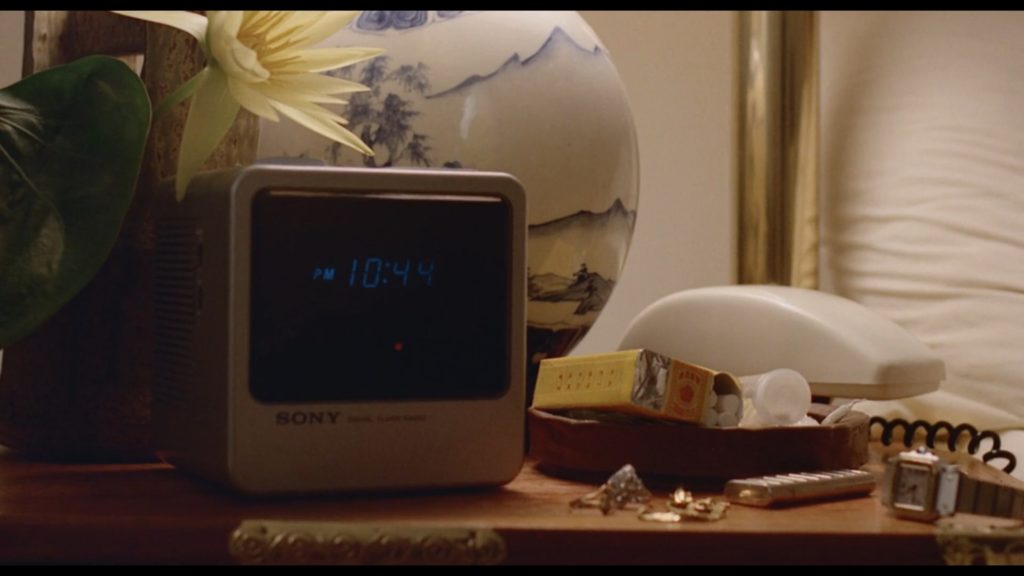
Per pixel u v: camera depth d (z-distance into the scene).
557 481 0.65
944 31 1.08
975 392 1.01
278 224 0.57
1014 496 0.56
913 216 1.06
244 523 0.52
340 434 0.57
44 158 0.59
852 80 1.14
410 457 0.59
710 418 0.64
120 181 0.60
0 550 0.52
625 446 0.63
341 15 0.62
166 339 0.64
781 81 1.06
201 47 0.64
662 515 0.54
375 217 0.58
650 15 1.27
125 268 0.69
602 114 0.78
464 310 0.60
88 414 0.69
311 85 0.63
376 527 0.52
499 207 0.61
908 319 1.05
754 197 1.07
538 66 0.75
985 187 1.03
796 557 0.52
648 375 0.62
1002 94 1.05
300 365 0.57
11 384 0.71
